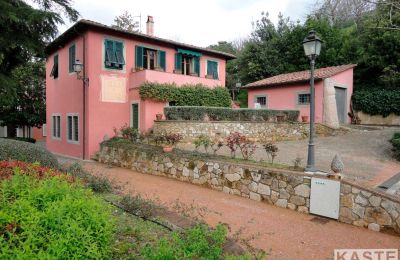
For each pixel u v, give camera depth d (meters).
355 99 18.47
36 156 6.34
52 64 18.06
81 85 14.21
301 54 24.09
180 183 8.34
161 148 10.11
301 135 15.62
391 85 17.69
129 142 12.15
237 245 3.51
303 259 4.05
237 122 13.88
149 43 15.33
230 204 6.40
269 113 15.29
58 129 17.25
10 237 2.25
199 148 10.99
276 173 6.41
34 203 2.80
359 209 5.26
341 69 17.45
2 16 10.14
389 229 4.94
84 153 13.88
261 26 29.59
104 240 2.60
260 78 26.19
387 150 11.37
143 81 13.67
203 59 17.45
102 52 13.95
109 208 3.36
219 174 7.57
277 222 5.40
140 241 3.36
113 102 14.31
